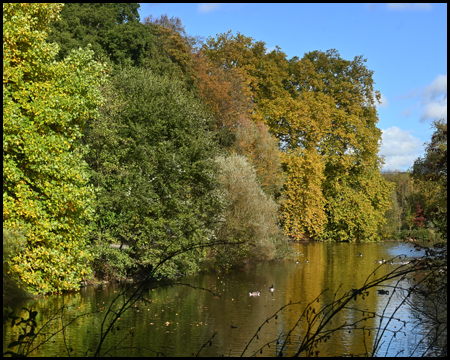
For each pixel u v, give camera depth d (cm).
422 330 1477
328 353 1319
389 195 6481
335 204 5991
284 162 5169
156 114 2738
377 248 5078
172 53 4088
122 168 2534
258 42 5466
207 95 4112
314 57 6212
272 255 3425
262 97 5397
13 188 1848
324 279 2780
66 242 2042
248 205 3195
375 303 2023
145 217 2572
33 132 1856
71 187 1969
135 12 3834
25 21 1797
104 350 1314
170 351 1326
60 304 1919
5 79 1755
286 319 1756
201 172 2759
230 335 1521
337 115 5738
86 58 2131
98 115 2155
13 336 1384
